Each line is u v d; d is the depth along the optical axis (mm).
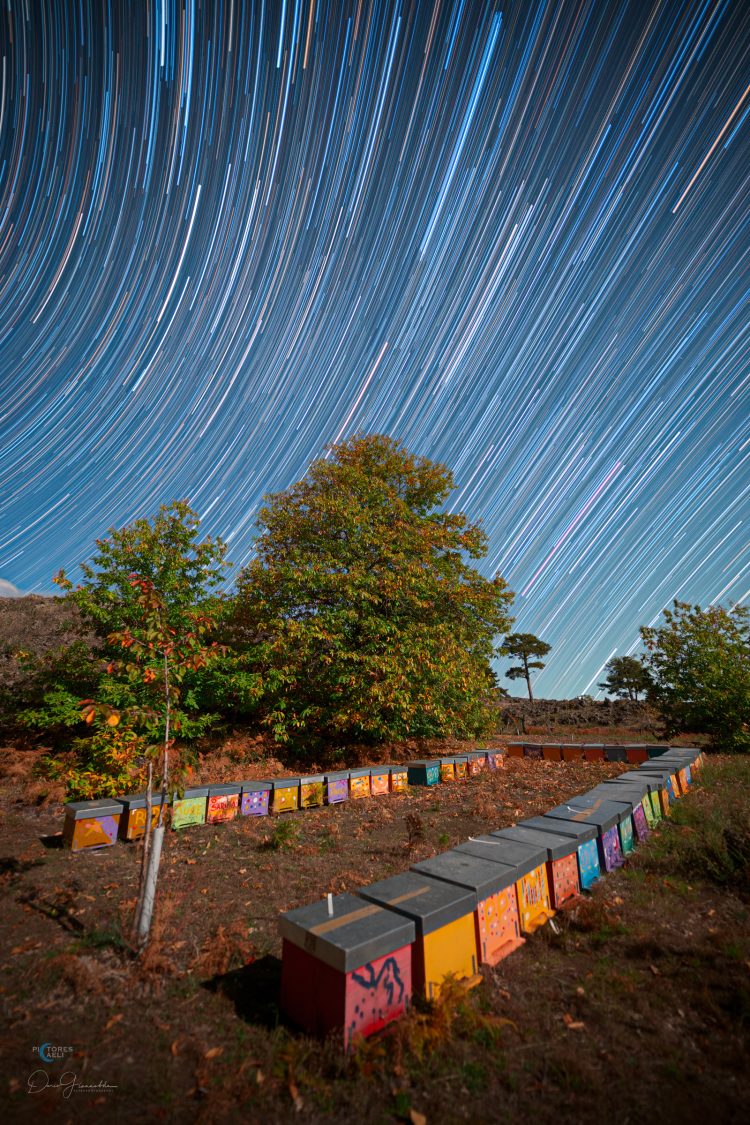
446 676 14172
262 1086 2953
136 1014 3668
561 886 5230
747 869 5629
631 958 4270
